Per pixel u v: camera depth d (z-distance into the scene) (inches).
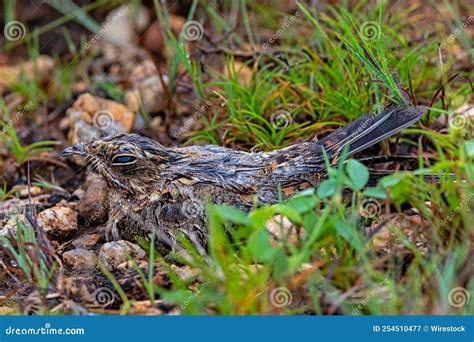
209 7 573.6
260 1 603.5
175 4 625.6
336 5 558.9
